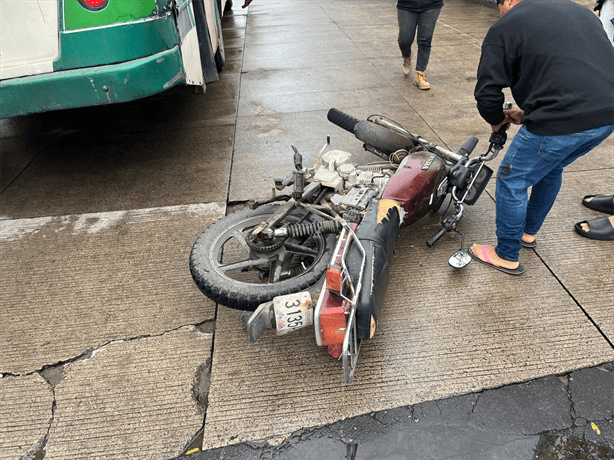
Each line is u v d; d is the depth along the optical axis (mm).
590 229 3260
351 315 1928
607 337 2496
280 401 2229
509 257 2916
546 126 2270
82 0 3133
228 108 5836
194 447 2057
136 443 2088
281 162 4461
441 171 2975
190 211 3770
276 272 2547
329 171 2846
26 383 2398
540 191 2912
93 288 3012
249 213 2832
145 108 5961
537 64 2199
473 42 8312
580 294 2793
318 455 1992
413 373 2340
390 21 10172
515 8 2270
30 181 4348
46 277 3123
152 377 2398
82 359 2518
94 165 4594
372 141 3461
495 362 2381
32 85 3303
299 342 2543
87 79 3309
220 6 8625
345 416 2146
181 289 2975
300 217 2705
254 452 2020
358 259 2170
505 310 2701
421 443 2020
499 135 2902
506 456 1959
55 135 5293
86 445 2092
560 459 1942
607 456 1950
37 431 2166
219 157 4621
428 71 6906
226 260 3160
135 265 3199
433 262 3111
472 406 2170
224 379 2354
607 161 4250
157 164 4547
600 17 3752
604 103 2170
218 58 6898
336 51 8047
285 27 10062
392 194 2713
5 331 2713
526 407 2156
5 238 3535
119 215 3762
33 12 3135
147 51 3412
